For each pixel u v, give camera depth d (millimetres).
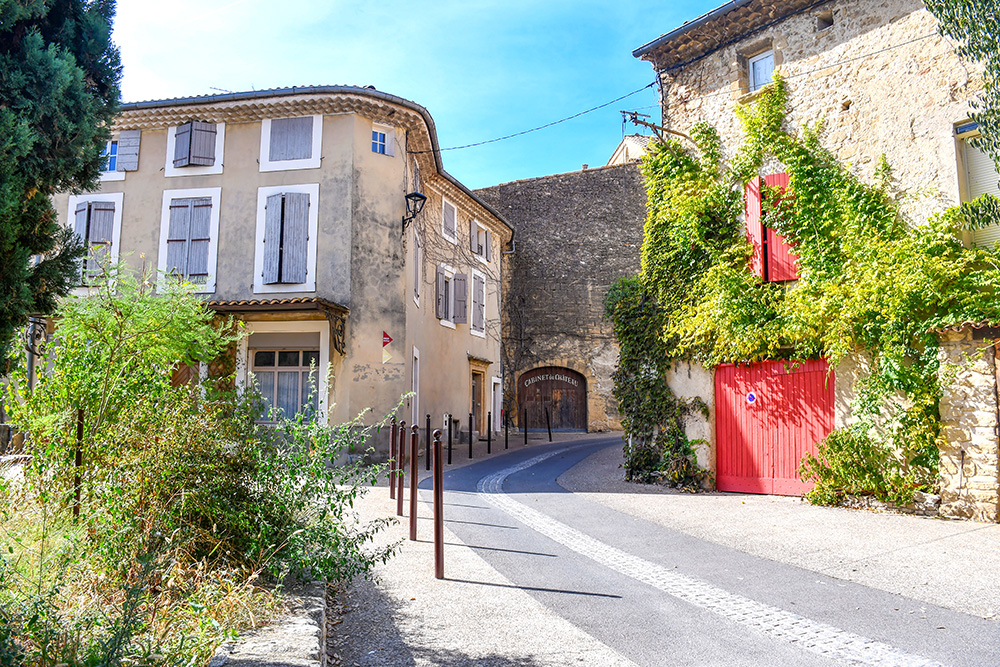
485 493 10945
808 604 5203
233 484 4820
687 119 12266
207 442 4789
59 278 4648
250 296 15664
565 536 7688
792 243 10555
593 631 4613
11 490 4934
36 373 5695
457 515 8883
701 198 11461
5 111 3930
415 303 17578
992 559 6340
